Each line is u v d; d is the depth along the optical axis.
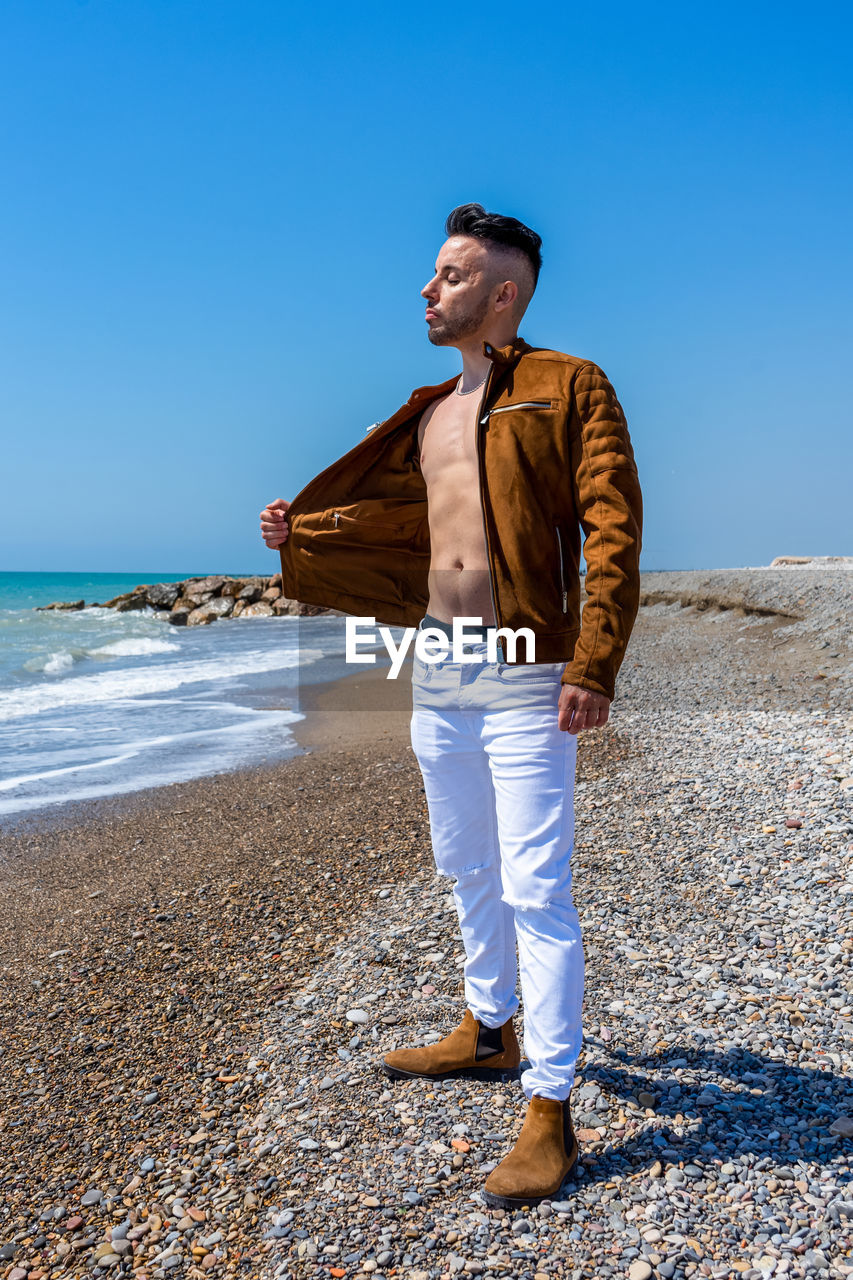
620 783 5.37
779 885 3.63
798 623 12.48
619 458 1.98
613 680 1.94
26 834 5.64
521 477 2.04
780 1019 2.70
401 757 7.39
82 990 3.38
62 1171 2.31
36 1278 1.95
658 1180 2.04
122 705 10.84
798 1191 1.97
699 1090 2.38
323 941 3.62
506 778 2.09
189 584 37.50
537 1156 2.04
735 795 4.80
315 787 6.49
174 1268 1.93
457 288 2.16
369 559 2.68
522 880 2.07
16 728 9.36
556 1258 1.83
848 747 5.45
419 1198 2.04
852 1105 2.27
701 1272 1.76
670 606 17.70
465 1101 2.43
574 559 2.16
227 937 3.78
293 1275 1.85
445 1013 2.91
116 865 4.98
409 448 2.56
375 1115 2.39
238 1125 2.44
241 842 5.20
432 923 3.60
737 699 8.37
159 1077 2.72
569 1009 2.07
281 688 12.13
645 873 3.91
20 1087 2.73
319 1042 2.81
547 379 2.06
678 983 2.96
